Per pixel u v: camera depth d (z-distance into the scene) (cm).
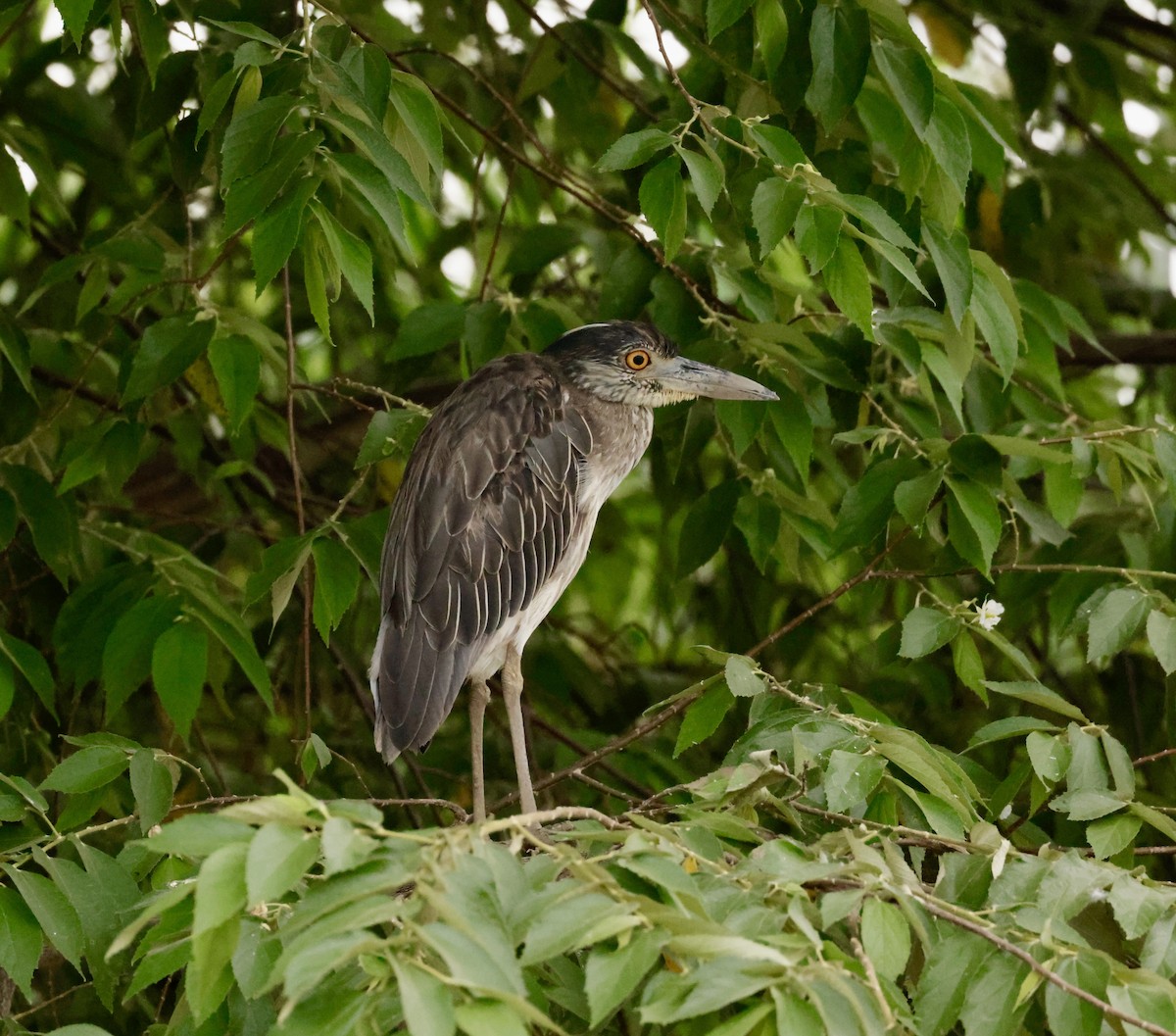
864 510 856
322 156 707
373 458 918
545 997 502
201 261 1120
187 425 1103
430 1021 405
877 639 918
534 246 1041
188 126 919
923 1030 505
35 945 600
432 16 1198
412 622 865
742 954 443
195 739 1092
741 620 1210
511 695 902
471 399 912
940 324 898
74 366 1139
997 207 1195
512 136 1177
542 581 914
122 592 867
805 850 541
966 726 1049
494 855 464
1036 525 914
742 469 959
